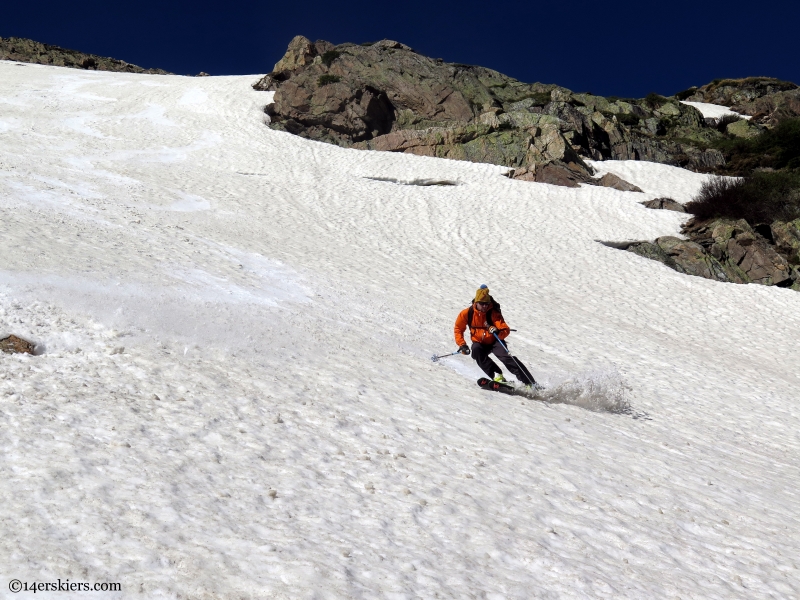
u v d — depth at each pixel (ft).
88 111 126.52
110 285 31.48
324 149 121.90
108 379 21.42
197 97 142.92
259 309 35.63
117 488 13.87
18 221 42.06
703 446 28.91
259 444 18.31
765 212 98.48
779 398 43.52
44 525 11.80
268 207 82.84
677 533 17.25
